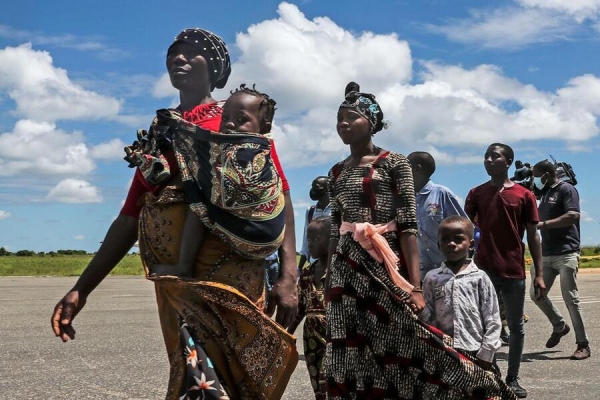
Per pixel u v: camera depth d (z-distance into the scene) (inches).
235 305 124.8
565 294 326.3
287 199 140.2
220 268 129.0
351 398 184.5
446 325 189.3
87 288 137.3
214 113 138.7
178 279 124.3
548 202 336.2
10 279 1147.3
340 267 186.9
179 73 141.8
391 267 183.2
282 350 127.8
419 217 242.1
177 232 129.0
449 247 192.2
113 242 138.2
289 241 139.3
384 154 192.5
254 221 126.1
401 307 181.9
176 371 122.7
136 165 127.8
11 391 244.8
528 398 239.0
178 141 128.0
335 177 198.1
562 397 239.9
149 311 538.3
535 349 351.3
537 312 533.3
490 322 187.6
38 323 451.2
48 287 877.8
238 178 123.9
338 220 197.0
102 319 477.7
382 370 183.6
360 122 191.9
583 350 323.6
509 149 270.1
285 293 136.6
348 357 184.1
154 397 237.5
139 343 361.4
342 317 185.3
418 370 182.7
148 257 132.3
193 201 124.7
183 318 123.6
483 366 184.4
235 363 125.7
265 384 126.6
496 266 259.4
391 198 189.0
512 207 263.1
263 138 129.2
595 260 1899.6
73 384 257.0
